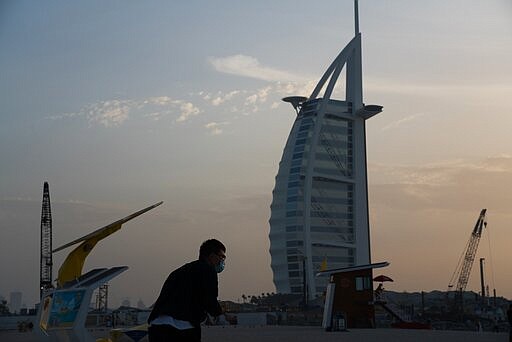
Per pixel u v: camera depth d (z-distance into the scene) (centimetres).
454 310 15625
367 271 6306
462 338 4259
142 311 8844
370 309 6266
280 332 5369
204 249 922
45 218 14525
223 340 3991
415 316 10531
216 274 898
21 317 8706
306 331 5612
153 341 879
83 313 2622
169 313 872
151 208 3148
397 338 4219
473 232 18375
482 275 17788
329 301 5628
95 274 2755
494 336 4647
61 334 2652
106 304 11231
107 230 3048
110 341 3039
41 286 10375
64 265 2997
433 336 4566
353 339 4081
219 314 902
